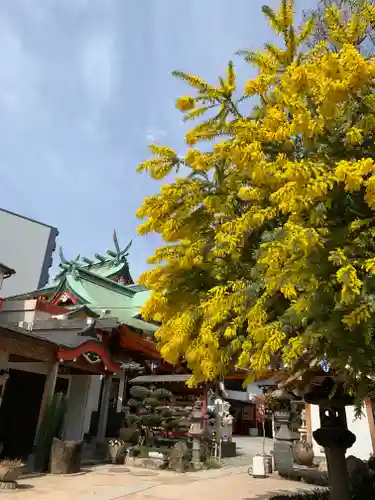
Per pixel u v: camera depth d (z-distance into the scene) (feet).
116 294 71.56
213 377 13.84
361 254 11.70
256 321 12.33
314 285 11.03
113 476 33.68
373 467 31.17
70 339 39.52
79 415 43.11
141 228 16.80
